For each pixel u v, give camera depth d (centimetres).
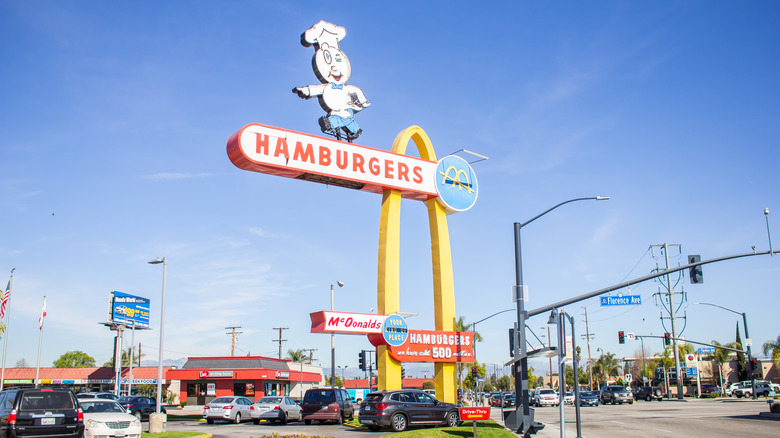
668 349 9688
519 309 2425
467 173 3581
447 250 3447
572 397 6625
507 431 2333
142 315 7644
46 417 1664
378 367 3152
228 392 6931
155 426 2492
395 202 3266
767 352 9662
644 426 2811
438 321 3372
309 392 3303
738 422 2902
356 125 3319
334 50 3325
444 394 3269
